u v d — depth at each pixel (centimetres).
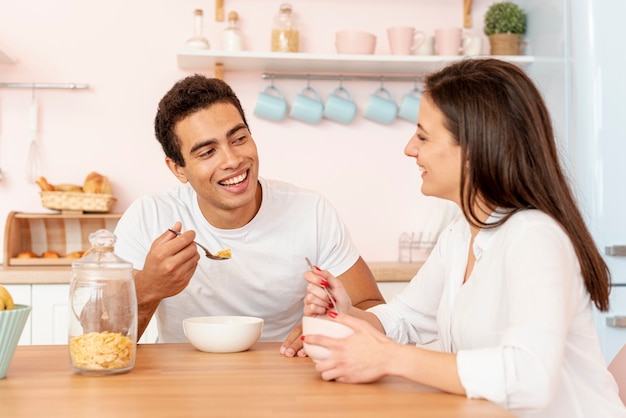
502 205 120
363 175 330
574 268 114
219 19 322
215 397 102
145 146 320
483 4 337
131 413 92
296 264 189
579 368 119
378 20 332
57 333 267
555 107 283
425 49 314
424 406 98
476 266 126
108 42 318
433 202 330
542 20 300
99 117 318
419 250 330
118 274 120
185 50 294
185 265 152
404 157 332
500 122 117
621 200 262
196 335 142
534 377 100
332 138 328
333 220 194
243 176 167
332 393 105
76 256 298
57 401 99
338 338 115
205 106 163
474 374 102
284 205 189
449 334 133
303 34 329
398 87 332
